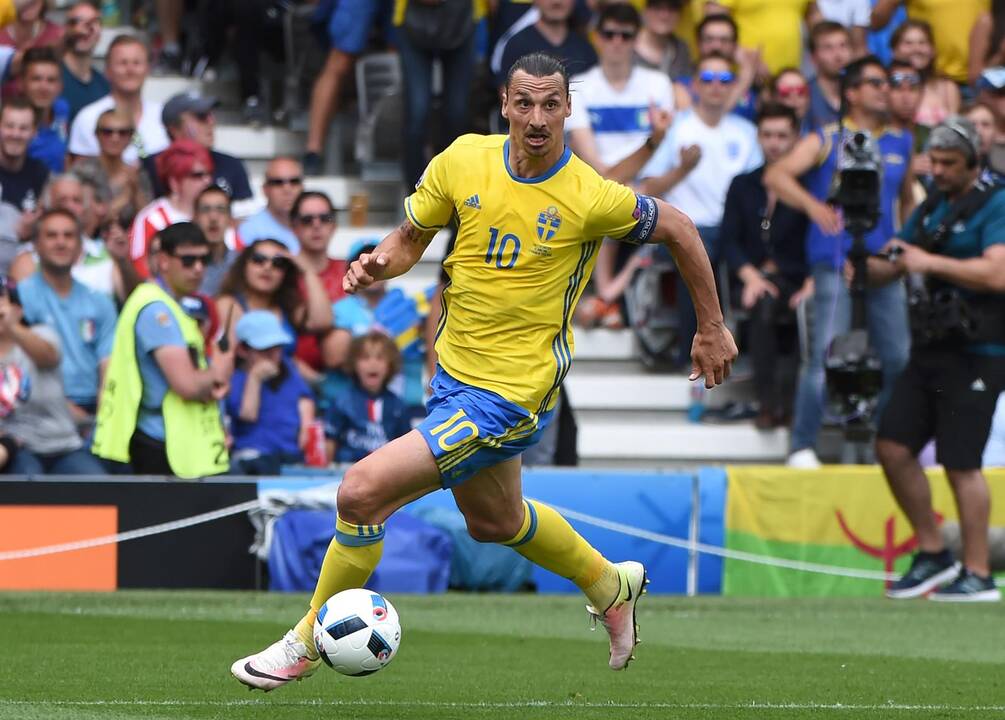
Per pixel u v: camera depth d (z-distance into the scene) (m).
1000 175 41.31
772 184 40.62
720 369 17.98
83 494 33.56
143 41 50.97
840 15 48.72
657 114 39.69
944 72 48.72
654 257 43.72
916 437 33.38
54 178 38.31
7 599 31.09
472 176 17.08
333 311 38.59
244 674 17.06
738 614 31.58
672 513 36.19
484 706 18.06
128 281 38.19
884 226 40.19
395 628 16.53
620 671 22.05
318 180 46.50
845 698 19.44
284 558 33.53
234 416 35.75
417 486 16.88
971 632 28.58
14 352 34.09
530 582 35.38
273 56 48.31
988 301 32.25
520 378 17.11
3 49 43.00
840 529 36.59
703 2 46.97
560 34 43.59
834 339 35.91
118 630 26.20
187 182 39.31
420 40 42.22
